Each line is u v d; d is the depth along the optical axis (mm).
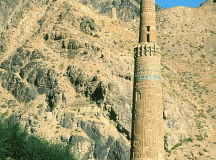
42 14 153500
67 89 107000
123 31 151250
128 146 91625
